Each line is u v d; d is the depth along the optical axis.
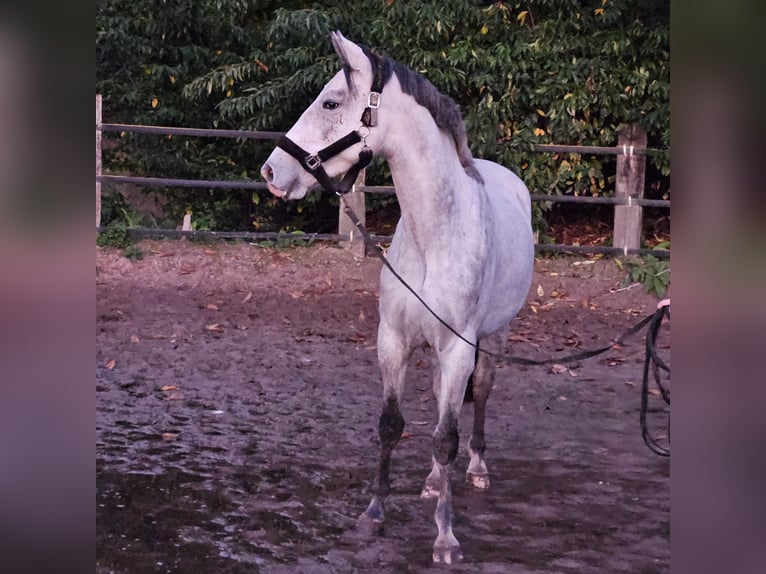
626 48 8.60
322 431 5.02
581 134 8.84
